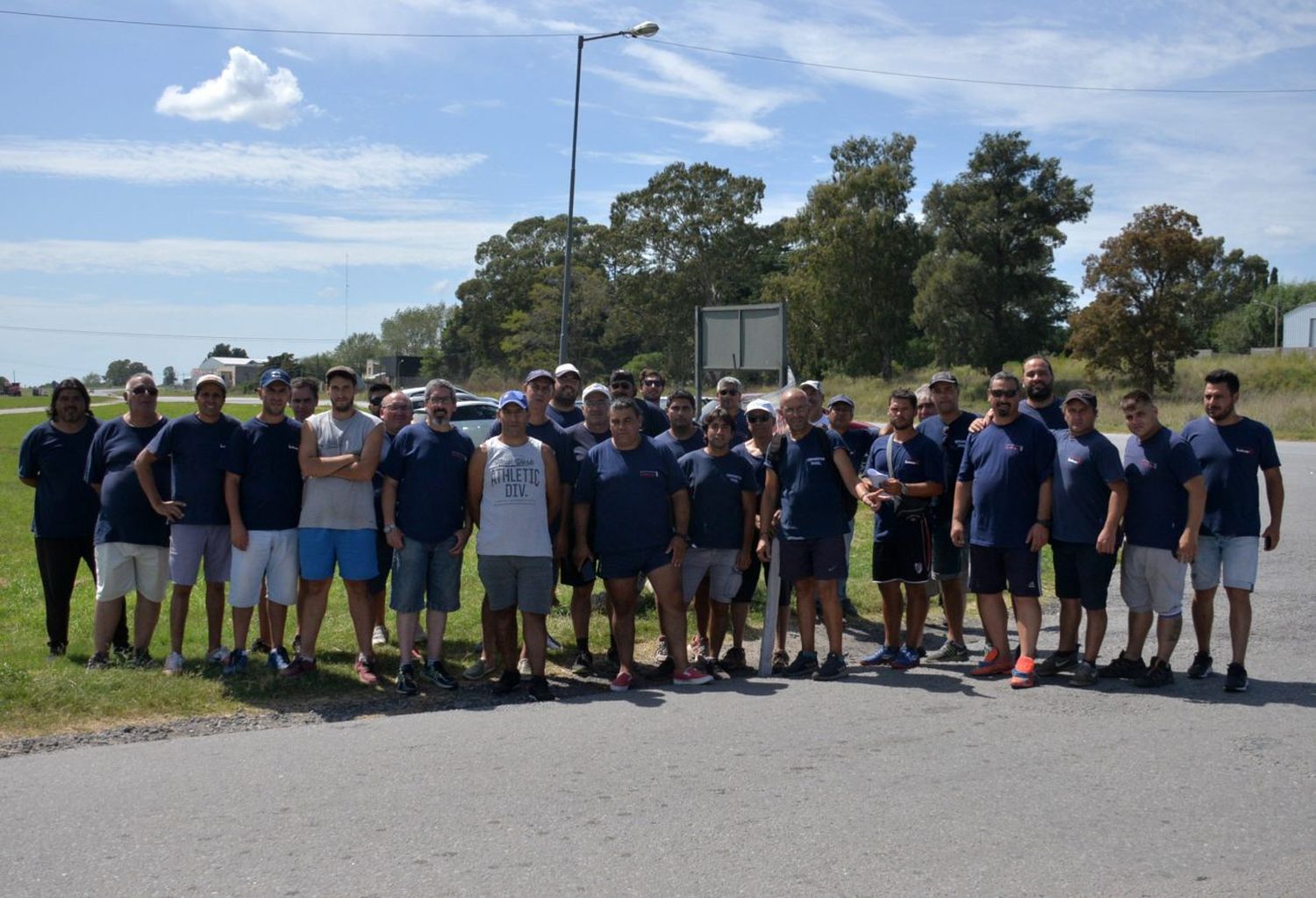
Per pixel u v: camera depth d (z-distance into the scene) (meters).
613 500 7.70
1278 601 10.59
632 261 78.19
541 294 83.25
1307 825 4.82
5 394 106.94
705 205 76.75
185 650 8.42
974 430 8.14
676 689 7.62
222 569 7.83
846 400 9.44
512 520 7.39
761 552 8.22
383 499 7.55
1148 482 7.41
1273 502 7.42
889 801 5.09
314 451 7.49
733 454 8.16
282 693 7.26
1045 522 7.58
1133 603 7.61
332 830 4.71
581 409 9.64
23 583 11.48
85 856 4.43
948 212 68.12
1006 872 4.30
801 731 6.33
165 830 4.72
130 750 5.96
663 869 4.31
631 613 7.79
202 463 7.61
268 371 7.59
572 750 5.94
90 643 8.67
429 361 102.75
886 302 73.94
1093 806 5.04
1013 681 7.48
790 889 4.13
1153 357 51.25
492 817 4.87
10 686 6.71
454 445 7.61
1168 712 6.76
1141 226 50.91
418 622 8.34
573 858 4.41
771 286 77.12
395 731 6.36
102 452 7.93
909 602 8.36
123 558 7.75
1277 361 54.34
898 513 8.24
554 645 8.74
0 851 4.48
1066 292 69.00
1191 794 5.22
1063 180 68.50
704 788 5.27
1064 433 7.74
